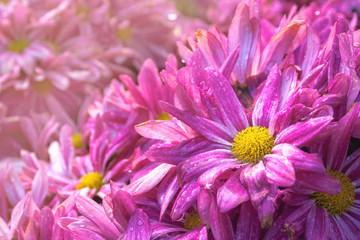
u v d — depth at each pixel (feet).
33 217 0.82
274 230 0.70
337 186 0.67
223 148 0.76
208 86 0.77
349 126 0.71
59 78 1.38
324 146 0.74
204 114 0.77
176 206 0.71
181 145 0.75
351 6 1.20
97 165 0.98
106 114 0.98
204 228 0.70
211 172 0.70
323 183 0.67
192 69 0.76
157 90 0.97
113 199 0.72
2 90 1.39
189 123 0.75
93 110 1.06
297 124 0.71
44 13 1.49
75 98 1.48
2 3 1.45
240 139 0.76
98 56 1.52
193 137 0.76
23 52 1.39
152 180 0.75
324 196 0.72
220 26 1.56
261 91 0.78
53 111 1.44
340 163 0.74
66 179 1.02
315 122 0.69
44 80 1.44
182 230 0.76
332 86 0.73
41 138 1.21
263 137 0.75
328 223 0.71
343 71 0.74
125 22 1.60
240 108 0.78
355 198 0.74
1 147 1.27
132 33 1.71
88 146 1.11
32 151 1.26
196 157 0.74
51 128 1.21
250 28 0.84
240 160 0.75
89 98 1.26
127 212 0.74
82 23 1.56
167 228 0.74
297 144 0.70
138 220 0.73
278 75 0.77
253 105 0.80
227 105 0.77
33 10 1.48
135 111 0.93
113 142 0.95
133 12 1.68
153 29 1.73
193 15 2.06
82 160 1.03
